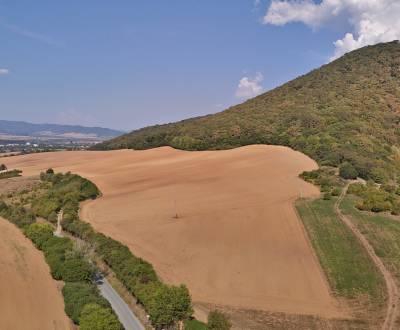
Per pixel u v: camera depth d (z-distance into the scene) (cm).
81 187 12294
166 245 8188
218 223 8888
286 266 7069
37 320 5638
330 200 10006
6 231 9675
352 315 5744
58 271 6950
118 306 6212
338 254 7338
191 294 6438
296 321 5641
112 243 8038
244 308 6006
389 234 8038
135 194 11800
